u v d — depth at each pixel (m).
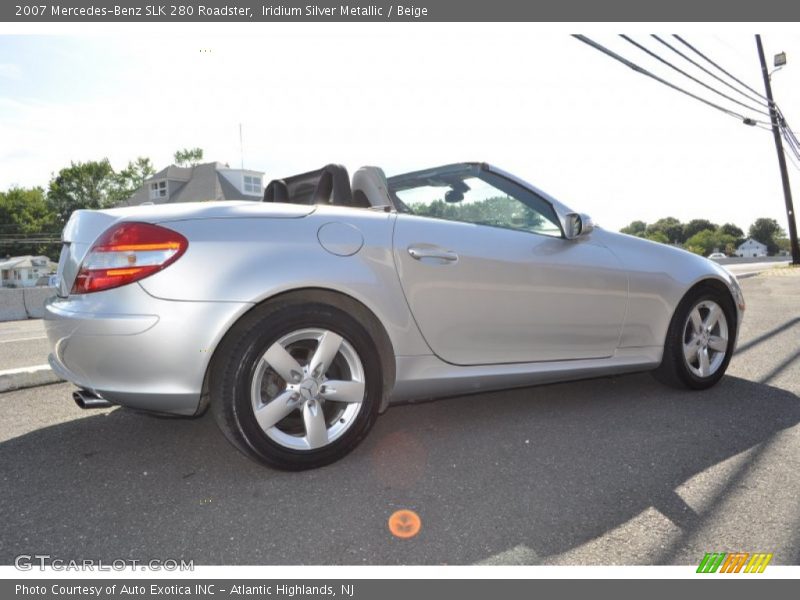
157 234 2.23
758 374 4.11
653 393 3.60
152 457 2.61
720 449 2.67
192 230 2.28
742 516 2.06
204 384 2.31
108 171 62.09
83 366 2.25
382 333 2.65
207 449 2.70
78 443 2.80
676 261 3.57
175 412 2.31
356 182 3.08
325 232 2.49
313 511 2.11
